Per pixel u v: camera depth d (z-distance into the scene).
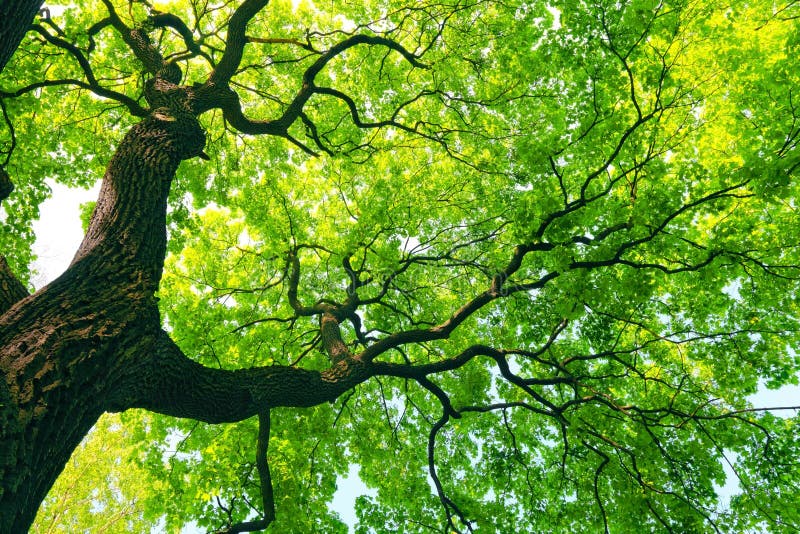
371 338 8.97
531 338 8.66
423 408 10.45
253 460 7.67
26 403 2.54
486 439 9.80
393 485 9.38
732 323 7.81
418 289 10.48
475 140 9.84
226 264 9.66
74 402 2.75
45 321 2.98
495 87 9.32
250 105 11.41
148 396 3.69
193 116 5.64
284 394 4.94
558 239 5.89
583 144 6.27
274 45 10.36
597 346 8.14
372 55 10.16
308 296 10.28
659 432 7.68
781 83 5.78
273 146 11.23
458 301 10.59
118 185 4.24
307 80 7.74
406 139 10.60
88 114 9.68
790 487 6.87
